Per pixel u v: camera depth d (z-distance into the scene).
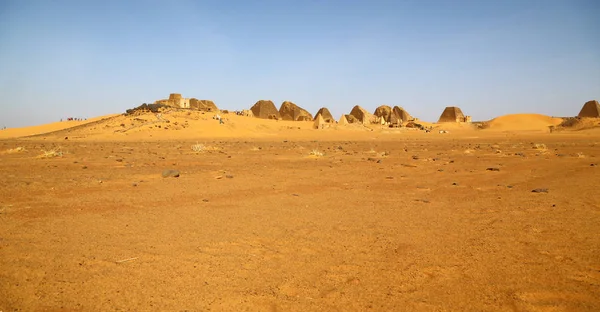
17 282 5.13
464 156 26.27
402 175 16.17
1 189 12.05
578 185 12.90
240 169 18.75
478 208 9.61
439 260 5.96
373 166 19.98
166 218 8.65
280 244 6.78
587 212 9.00
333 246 6.66
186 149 36.25
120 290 4.91
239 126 91.12
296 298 4.69
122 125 77.50
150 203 10.30
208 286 5.02
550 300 4.63
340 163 21.81
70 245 6.68
